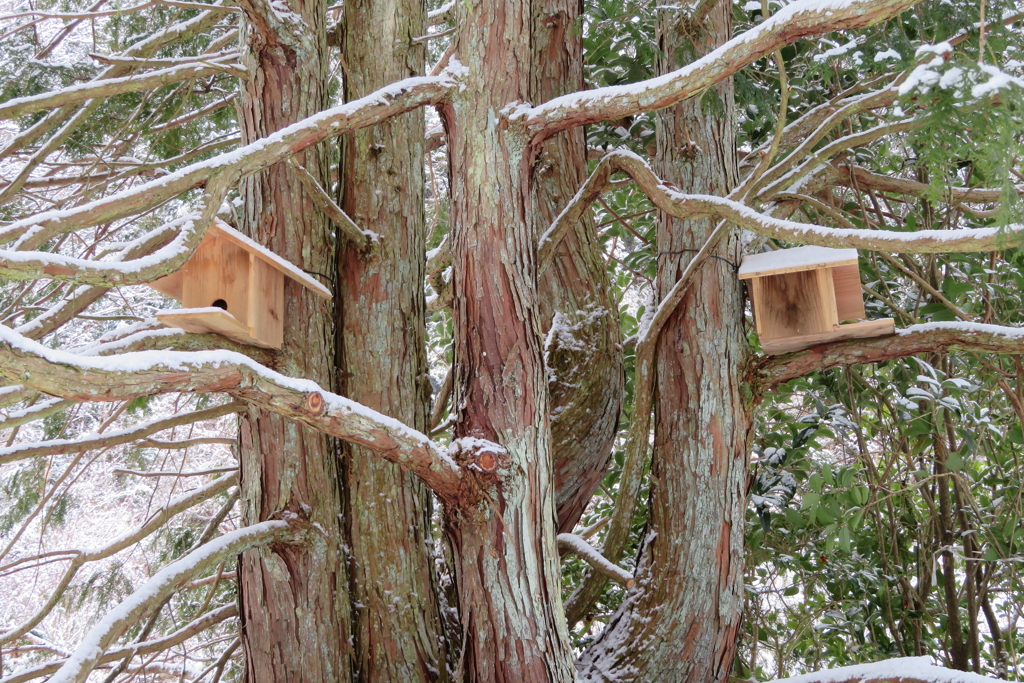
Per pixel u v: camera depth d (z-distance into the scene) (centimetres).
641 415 393
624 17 409
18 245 240
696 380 379
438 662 342
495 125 306
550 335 441
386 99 285
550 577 283
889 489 460
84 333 698
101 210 246
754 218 293
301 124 266
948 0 316
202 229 247
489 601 276
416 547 354
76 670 251
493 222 300
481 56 312
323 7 392
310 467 337
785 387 491
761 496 464
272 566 327
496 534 278
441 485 278
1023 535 437
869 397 501
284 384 229
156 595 276
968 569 512
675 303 377
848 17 224
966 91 164
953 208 457
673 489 375
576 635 536
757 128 504
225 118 532
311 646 322
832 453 656
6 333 181
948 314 435
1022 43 228
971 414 425
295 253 353
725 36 411
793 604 615
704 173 399
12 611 959
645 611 367
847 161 457
